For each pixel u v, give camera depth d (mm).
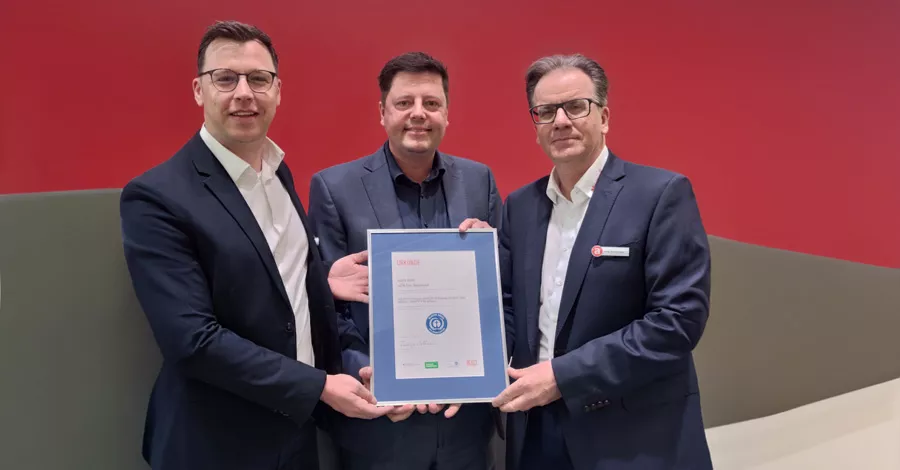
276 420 1365
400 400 1432
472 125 2264
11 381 1405
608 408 1385
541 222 1595
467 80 2250
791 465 1957
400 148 1643
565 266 1499
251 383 1255
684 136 2359
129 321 1613
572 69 1480
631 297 1415
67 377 1491
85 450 1495
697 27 2348
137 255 1246
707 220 2385
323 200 1672
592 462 1372
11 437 1387
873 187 2420
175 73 2008
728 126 2369
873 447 1946
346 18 2143
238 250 1300
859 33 2396
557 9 2293
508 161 2297
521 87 2285
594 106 1464
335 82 2143
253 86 1368
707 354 2053
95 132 1946
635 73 2332
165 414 1332
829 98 2393
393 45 2186
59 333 1493
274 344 1352
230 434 1308
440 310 1510
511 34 2271
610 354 1331
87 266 1564
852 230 2424
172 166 1330
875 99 2406
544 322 1519
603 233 1430
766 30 2367
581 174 1535
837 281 2092
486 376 1475
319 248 1646
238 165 1374
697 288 1346
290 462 1461
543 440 1500
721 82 2363
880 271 2119
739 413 2039
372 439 1549
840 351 2053
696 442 1371
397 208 1661
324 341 1529
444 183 1737
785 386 2039
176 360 1230
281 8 2084
